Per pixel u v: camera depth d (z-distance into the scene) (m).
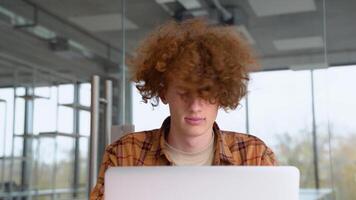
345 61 2.77
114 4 3.19
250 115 2.68
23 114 3.29
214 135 1.11
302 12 2.90
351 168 2.64
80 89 3.15
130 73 1.20
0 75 3.40
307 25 2.88
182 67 0.96
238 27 2.92
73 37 3.27
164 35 1.11
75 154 3.09
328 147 2.68
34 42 3.37
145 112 2.72
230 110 1.08
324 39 2.84
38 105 3.27
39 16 3.39
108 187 0.81
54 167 3.15
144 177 0.80
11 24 3.45
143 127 2.70
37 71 3.32
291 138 2.70
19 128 3.28
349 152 2.66
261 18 2.93
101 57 3.13
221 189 0.79
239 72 1.03
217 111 1.03
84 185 3.02
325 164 2.67
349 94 2.71
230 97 1.02
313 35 2.86
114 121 2.79
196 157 1.10
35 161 3.22
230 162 1.10
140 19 3.10
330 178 2.66
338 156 2.67
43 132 3.22
